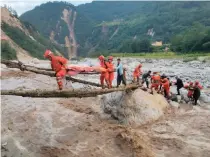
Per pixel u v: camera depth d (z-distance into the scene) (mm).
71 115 19484
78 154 14016
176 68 50938
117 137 15250
